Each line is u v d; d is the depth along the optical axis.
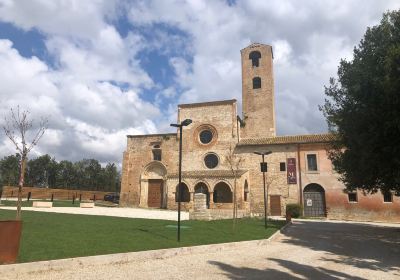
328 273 10.88
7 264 9.27
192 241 14.88
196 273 10.17
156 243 13.71
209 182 38.31
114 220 22.03
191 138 42.69
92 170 105.62
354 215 34.41
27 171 93.94
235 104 41.72
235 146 40.44
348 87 20.20
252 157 39.41
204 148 41.75
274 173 38.16
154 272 10.11
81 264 10.39
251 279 9.73
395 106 16.19
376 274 10.89
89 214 26.72
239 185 36.88
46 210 29.31
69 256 10.52
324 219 34.31
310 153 37.25
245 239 16.50
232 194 37.19
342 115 20.64
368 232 22.53
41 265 9.67
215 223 23.27
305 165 37.16
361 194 34.56
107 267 10.47
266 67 45.97
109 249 11.91
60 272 9.63
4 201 40.62
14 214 22.83
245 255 13.52
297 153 37.72
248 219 28.45
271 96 44.75
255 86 46.25
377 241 18.52
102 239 13.79
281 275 10.34
